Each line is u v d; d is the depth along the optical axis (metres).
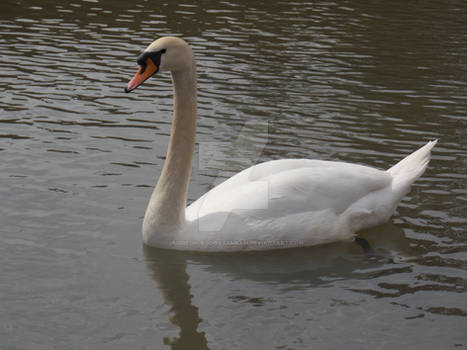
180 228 7.74
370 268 7.54
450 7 21.44
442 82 14.19
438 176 9.76
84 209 8.52
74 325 6.36
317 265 7.60
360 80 14.12
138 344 6.11
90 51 15.12
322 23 18.73
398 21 19.41
